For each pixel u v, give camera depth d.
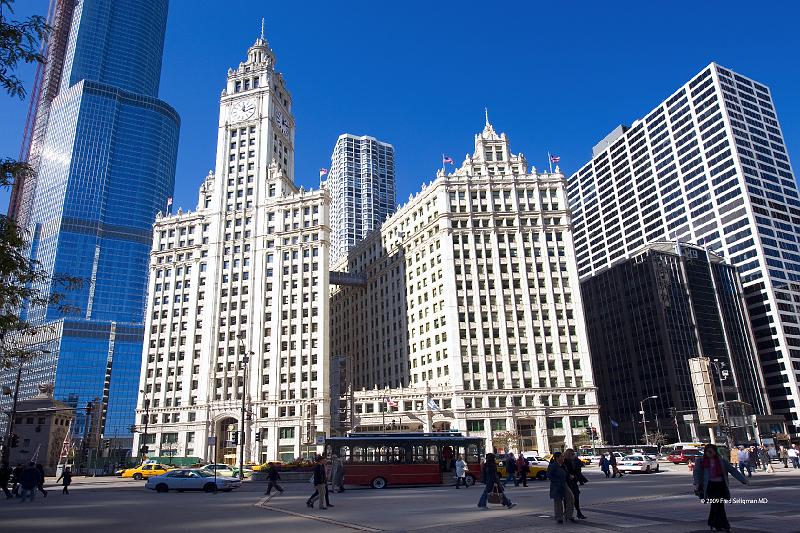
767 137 190.75
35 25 18.02
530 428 110.81
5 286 22.19
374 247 151.75
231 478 48.09
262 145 142.00
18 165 19.81
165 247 138.00
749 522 17.80
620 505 24.81
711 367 141.38
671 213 196.88
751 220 171.88
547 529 17.80
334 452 47.78
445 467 47.84
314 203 132.00
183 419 120.88
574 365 114.56
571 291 120.00
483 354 115.00
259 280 129.25
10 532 19.36
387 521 21.33
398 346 134.50
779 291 166.62
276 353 121.75
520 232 124.38
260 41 157.62
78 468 95.62
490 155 135.38
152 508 29.38
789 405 156.38
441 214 125.81
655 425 142.25
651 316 151.50
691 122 195.75
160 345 129.50
